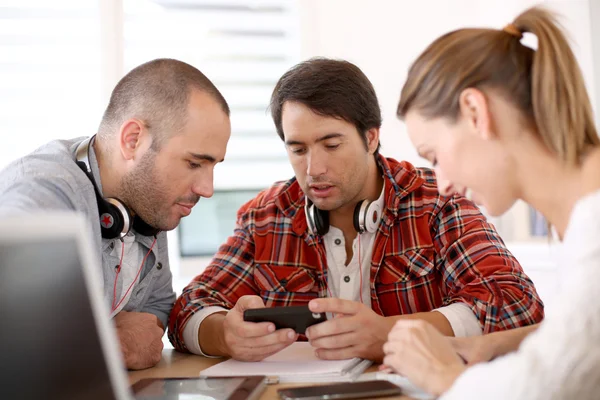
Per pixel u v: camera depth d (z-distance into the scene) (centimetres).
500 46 111
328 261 182
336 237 183
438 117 114
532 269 270
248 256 188
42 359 67
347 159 165
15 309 66
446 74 112
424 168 187
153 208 155
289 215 187
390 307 175
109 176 155
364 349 134
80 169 147
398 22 298
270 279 183
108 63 282
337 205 169
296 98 162
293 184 191
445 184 119
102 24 281
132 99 152
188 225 306
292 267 183
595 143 107
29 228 67
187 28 297
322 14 297
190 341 161
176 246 302
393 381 118
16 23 280
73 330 69
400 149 297
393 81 298
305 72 164
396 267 175
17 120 282
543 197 110
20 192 132
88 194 145
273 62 305
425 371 105
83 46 283
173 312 174
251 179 310
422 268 174
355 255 179
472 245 167
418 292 174
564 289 91
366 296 179
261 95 306
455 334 144
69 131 284
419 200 178
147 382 120
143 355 145
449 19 299
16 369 66
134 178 153
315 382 122
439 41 117
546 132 106
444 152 114
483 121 109
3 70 280
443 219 175
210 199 307
